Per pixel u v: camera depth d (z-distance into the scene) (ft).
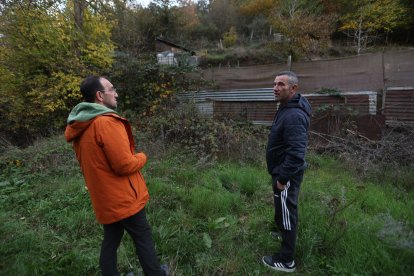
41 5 24.49
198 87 25.36
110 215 5.87
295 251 8.29
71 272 7.58
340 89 20.68
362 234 8.38
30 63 25.09
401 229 7.53
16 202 12.19
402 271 6.91
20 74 24.71
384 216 8.91
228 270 7.66
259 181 13.64
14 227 9.78
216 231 9.52
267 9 80.53
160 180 13.39
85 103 5.77
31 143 24.79
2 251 8.48
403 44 54.34
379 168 14.64
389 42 55.98
